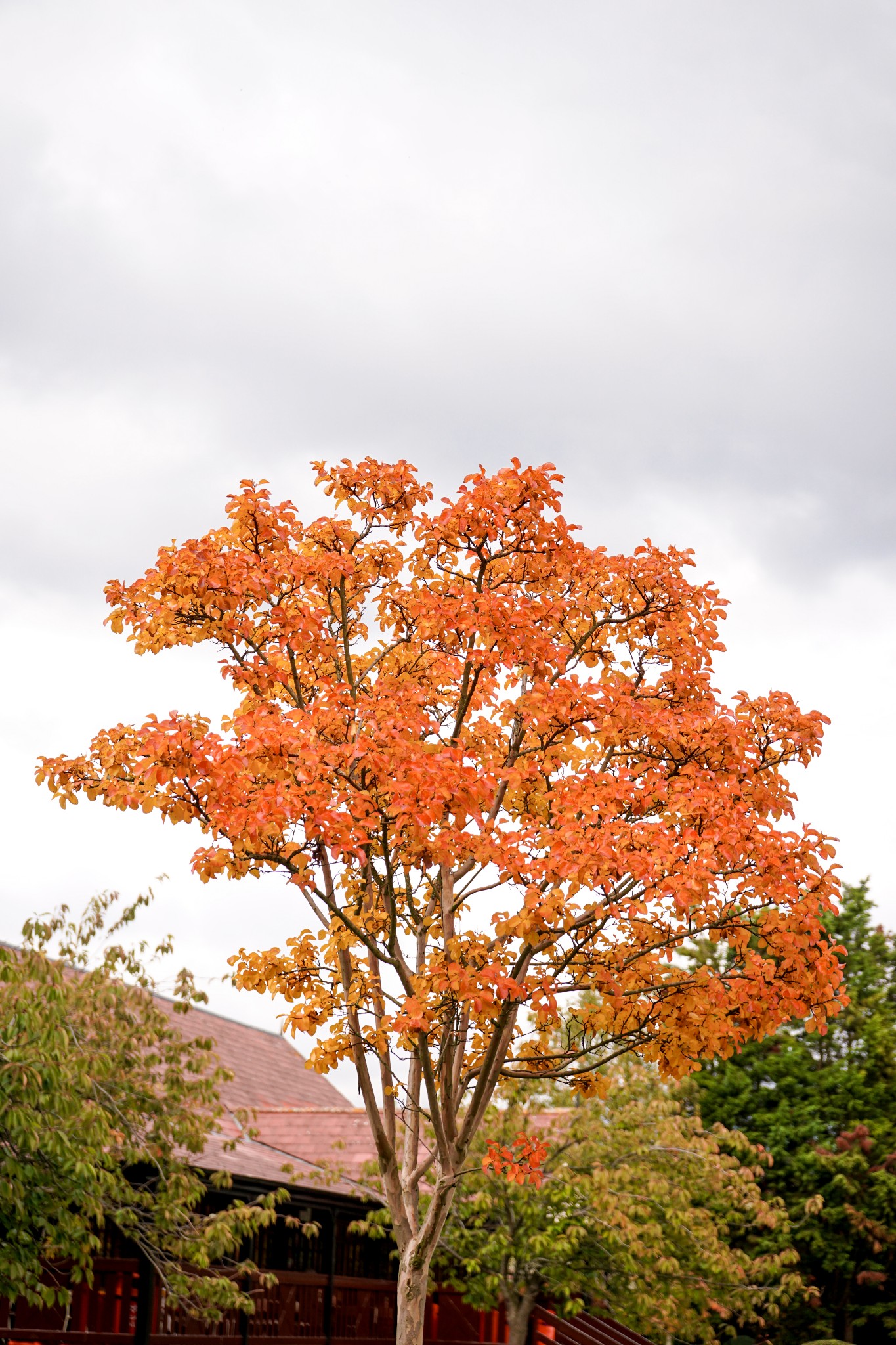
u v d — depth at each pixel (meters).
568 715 10.82
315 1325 19.53
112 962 14.30
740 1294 21.47
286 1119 24.55
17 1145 12.02
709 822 10.19
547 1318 22.94
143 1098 13.84
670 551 12.01
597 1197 18.27
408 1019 9.77
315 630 11.12
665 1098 21.45
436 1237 10.67
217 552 10.83
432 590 11.79
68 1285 15.60
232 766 9.54
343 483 11.55
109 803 10.41
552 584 11.84
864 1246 30.28
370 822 9.65
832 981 10.30
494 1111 18.81
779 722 11.43
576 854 9.68
